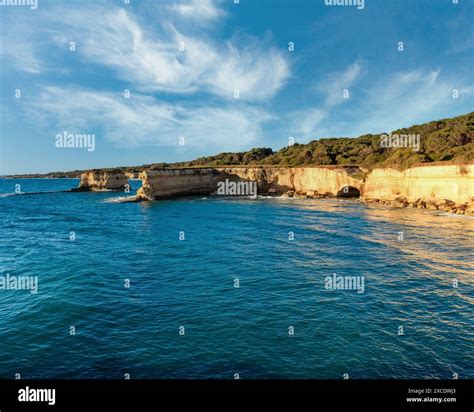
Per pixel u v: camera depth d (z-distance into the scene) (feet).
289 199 279.28
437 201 189.06
